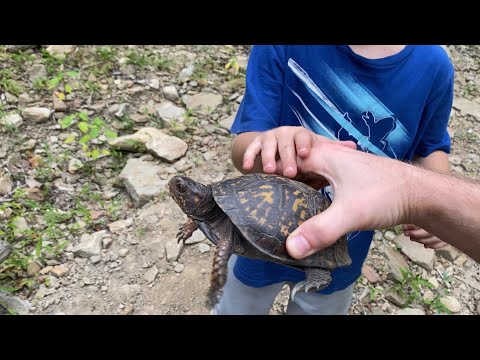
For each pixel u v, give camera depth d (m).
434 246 0.45
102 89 0.85
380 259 0.67
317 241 0.28
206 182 0.72
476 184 0.29
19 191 0.65
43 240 0.62
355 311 0.61
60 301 0.56
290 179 0.33
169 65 0.94
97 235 0.63
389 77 0.38
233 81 0.93
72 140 0.74
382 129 0.41
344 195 0.29
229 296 0.50
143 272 0.61
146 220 0.66
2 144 0.72
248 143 0.40
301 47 0.40
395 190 0.28
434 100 0.41
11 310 0.54
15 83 0.82
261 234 0.30
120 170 0.73
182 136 0.80
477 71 1.08
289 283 0.50
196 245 0.64
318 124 0.41
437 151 0.46
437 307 0.62
